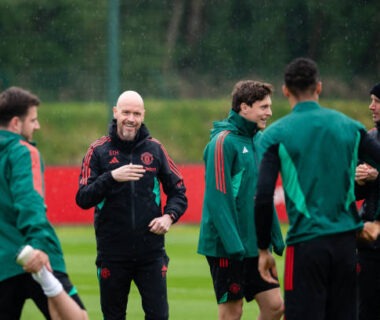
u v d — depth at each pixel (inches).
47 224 678.5
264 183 690.8
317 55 3587.6
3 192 689.6
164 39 3543.3
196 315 1167.6
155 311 897.5
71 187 2294.5
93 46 3476.9
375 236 735.1
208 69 3518.7
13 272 689.6
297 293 693.3
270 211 694.5
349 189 702.5
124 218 892.6
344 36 3597.4
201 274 1518.2
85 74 3420.3
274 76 3513.8
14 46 3481.8
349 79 3528.5
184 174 2276.1
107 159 903.1
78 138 3348.9
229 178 868.0
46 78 3427.7
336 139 696.4
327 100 3444.9
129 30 3528.5
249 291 900.0
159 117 3430.1
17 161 681.0
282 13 3614.7
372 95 882.1
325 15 3622.0
